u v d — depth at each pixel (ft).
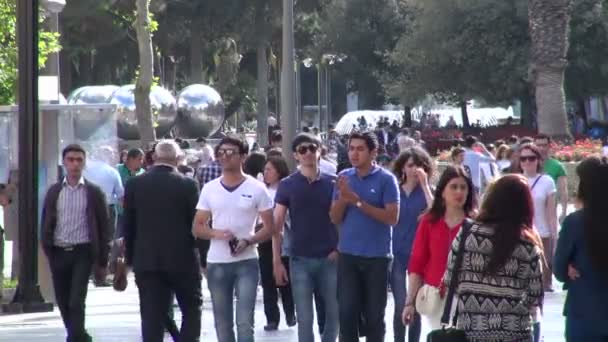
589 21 422.82
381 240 85.92
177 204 87.61
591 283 65.87
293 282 90.17
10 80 202.08
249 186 87.20
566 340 67.00
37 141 128.88
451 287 62.18
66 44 389.39
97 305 142.31
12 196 142.61
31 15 127.65
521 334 61.16
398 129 455.63
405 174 93.61
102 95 306.35
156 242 87.35
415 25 441.68
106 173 146.61
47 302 130.82
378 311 86.02
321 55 529.04
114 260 149.69
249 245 86.53
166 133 323.98
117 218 148.97
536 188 125.59
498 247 60.54
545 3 310.04
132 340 111.55
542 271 62.49
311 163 89.97
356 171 86.99
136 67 450.71
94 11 371.97
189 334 89.35
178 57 517.55
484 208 61.77
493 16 419.74
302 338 89.45
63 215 96.53
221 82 510.17
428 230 75.00
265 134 474.49
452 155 174.70
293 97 201.16
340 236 86.74
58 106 140.56
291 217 90.38
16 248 147.23
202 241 125.29
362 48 529.04
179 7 436.35
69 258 96.58
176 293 89.61
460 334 60.95
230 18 443.32
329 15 528.63
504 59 419.74
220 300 86.94
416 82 445.78
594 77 433.89
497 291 60.90
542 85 311.47
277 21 456.04
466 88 438.81
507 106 469.16
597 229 65.26
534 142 138.00
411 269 75.51
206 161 219.20
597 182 65.67
